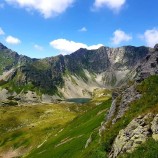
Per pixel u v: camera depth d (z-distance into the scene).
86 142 67.25
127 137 35.66
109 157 37.41
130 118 41.75
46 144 102.44
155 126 32.91
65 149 74.00
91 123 85.31
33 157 94.50
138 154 31.22
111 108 56.47
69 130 102.06
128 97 50.56
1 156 140.12
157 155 29.28
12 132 166.88
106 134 44.22
